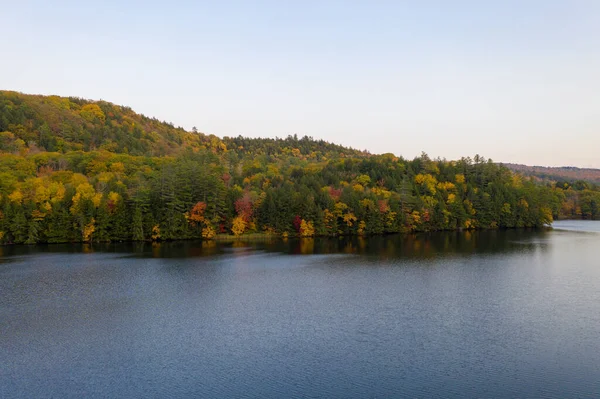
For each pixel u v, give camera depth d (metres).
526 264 100.00
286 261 106.50
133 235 145.25
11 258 110.69
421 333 55.22
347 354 49.03
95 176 179.25
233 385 42.19
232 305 67.69
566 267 95.94
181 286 79.94
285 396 40.12
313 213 160.50
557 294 72.81
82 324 59.22
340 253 119.75
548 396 39.81
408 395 40.16
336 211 165.50
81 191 147.38
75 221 140.25
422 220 175.50
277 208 162.75
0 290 76.81
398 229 171.12
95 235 141.50
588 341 52.25
